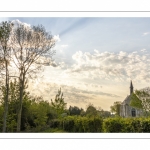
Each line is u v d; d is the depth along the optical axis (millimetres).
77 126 17484
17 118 19312
